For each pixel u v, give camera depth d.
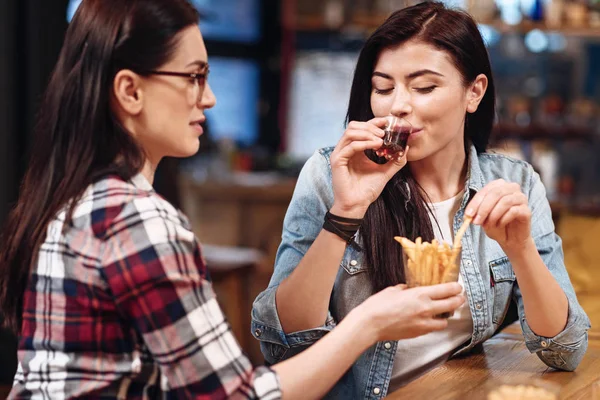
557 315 1.76
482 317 1.92
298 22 6.48
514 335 2.10
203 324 1.32
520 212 1.63
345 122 2.00
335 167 1.73
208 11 6.48
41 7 4.25
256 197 5.66
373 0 6.27
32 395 1.35
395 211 1.90
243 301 5.47
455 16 1.84
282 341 1.84
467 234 1.97
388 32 1.81
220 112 6.71
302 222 1.91
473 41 1.85
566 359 1.79
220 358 1.33
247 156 6.26
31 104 4.27
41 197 1.37
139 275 1.28
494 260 1.97
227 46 6.61
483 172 2.04
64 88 1.37
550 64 6.29
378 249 1.88
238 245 5.75
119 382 1.33
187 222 1.40
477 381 1.70
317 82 6.87
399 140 1.73
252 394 1.34
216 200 5.76
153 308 1.29
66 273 1.32
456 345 1.94
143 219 1.31
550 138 6.08
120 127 1.38
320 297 1.77
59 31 4.31
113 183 1.35
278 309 1.82
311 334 1.81
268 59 6.91
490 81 1.97
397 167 1.76
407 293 1.48
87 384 1.32
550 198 5.14
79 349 1.32
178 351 1.30
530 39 6.29
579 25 5.58
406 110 1.79
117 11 1.35
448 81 1.80
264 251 5.70
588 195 6.01
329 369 1.42
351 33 6.69
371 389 1.91
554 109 6.14
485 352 1.94
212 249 4.88
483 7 5.66
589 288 3.55
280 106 6.95
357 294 1.92
